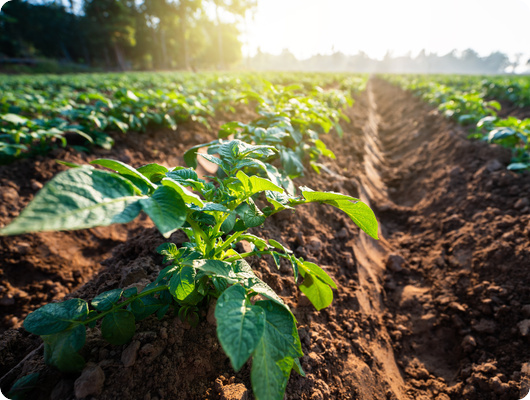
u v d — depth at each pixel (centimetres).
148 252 214
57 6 4356
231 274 120
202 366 144
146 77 1584
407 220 410
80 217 78
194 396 134
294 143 357
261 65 11100
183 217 95
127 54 4500
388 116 1254
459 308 254
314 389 160
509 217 317
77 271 292
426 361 229
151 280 179
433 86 1144
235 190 142
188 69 4334
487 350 223
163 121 526
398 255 330
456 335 242
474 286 268
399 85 1980
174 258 148
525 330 219
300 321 199
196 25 4700
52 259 290
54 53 4347
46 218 72
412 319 262
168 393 130
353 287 256
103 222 80
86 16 3859
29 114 602
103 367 126
